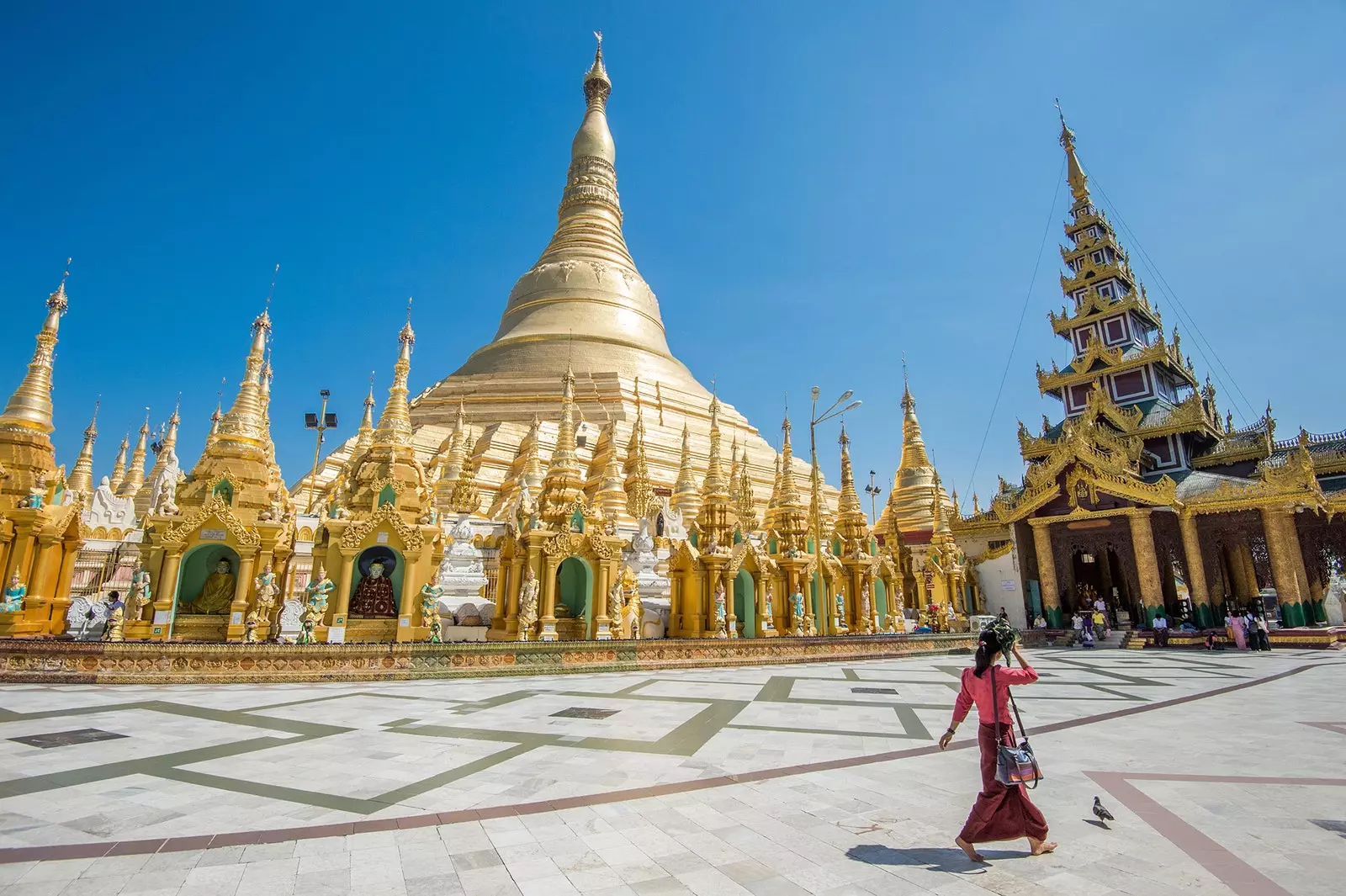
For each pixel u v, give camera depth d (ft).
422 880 21.39
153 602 77.30
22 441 82.74
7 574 78.38
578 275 230.07
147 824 26.03
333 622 78.79
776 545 117.19
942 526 153.17
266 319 95.35
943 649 116.88
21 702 52.80
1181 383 179.42
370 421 123.34
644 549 118.42
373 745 39.45
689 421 204.85
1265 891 20.72
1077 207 195.11
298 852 23.49
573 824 26.55
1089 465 144.77
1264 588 162.20
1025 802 23.22
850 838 25.25
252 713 49.65
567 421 108.99
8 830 25.22
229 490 85.61
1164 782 33.17
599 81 269.23
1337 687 70.13
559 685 67.62
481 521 117.91
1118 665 95.91
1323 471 141.38
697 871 22.26
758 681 73.00
